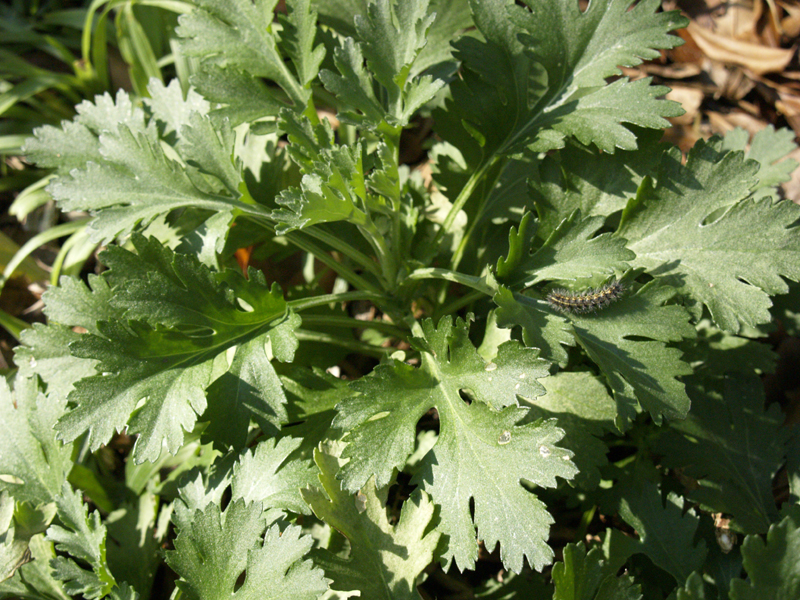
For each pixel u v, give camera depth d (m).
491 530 0.31
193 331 0.35
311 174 0.35
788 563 0.30
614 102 0.35
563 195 0.36
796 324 0.39
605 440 0.39
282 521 0.33
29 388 0.36
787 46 0.51
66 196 0.37
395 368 0.33
